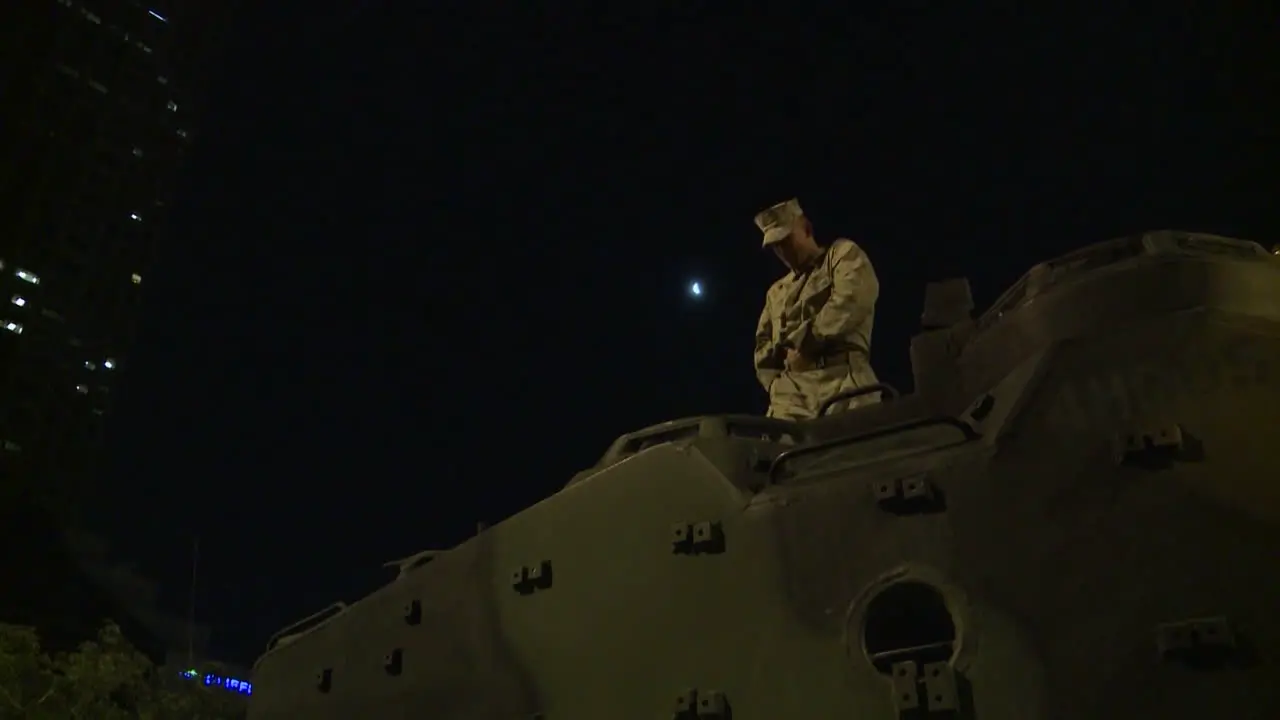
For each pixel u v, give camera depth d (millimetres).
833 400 6984
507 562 6605
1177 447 4945
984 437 5508
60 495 29766
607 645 5980
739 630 5590
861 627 5250
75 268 32094
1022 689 4801
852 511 5516
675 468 6211
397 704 6730
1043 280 6254
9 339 30203
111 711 18906
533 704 6098
